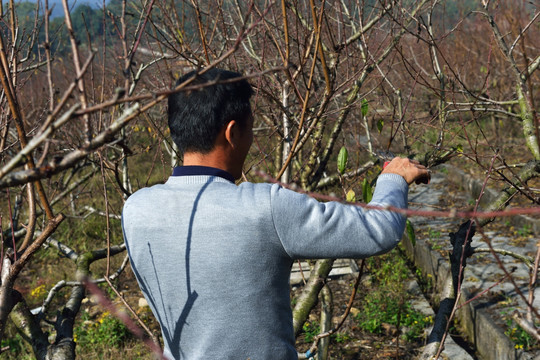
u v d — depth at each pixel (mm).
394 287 6223
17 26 1788
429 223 8352
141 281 1282
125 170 3367
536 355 4457
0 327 1406
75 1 1479
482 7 2039
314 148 2404
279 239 1175
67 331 1904
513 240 7062
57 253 8062
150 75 3266
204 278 1187
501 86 8383
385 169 1327
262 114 3426
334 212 1181
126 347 5492
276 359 1226
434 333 1810
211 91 1242
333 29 2982
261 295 1193
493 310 5379
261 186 1216
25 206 5848
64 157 786
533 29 6648
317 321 5809
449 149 2043
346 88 3072
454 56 7168
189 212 1206
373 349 5301
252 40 3688
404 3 3080
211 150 1259
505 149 9430
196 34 3150
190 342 1231
